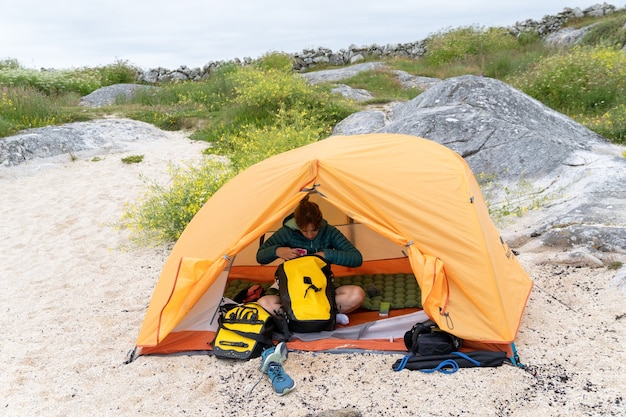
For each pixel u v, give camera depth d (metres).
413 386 4.00
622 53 14.30
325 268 4.99
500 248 5.02
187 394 4.15
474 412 3.70
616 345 4.34
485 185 8.02
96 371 4.54
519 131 8.52
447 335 4.32
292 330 4.75
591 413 3.59
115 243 7.57
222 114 13.72
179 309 4.67
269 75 15.62
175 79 21.98
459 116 9.05
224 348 4.57
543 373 4.06
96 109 15.13
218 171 8.39
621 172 7.25
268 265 6.03
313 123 11.56
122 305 5.81
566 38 22.06
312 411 3.84
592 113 12.32
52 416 4.00
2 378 4.52
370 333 4.73
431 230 4.53
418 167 4.88
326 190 4.67
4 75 18.22
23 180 10.38
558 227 6.25
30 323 5.50
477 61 20.81
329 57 23.55
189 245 5.09
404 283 5.71
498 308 4.29
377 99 14.85
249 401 4.02
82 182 10.15
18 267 6.96
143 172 10.55
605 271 5.47
